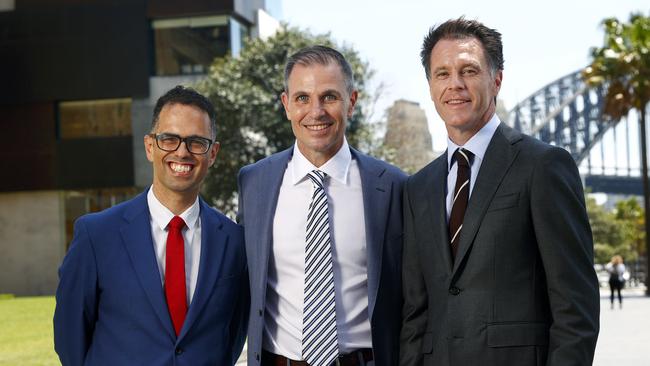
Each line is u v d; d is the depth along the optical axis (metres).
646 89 30.92
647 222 33.03
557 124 107.25
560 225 3.35
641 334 15.12
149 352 3.56
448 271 3.56
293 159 4.06
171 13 36.06
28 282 38.19
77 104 37.34
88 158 36.94
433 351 3.59
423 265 3.72
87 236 3.69
